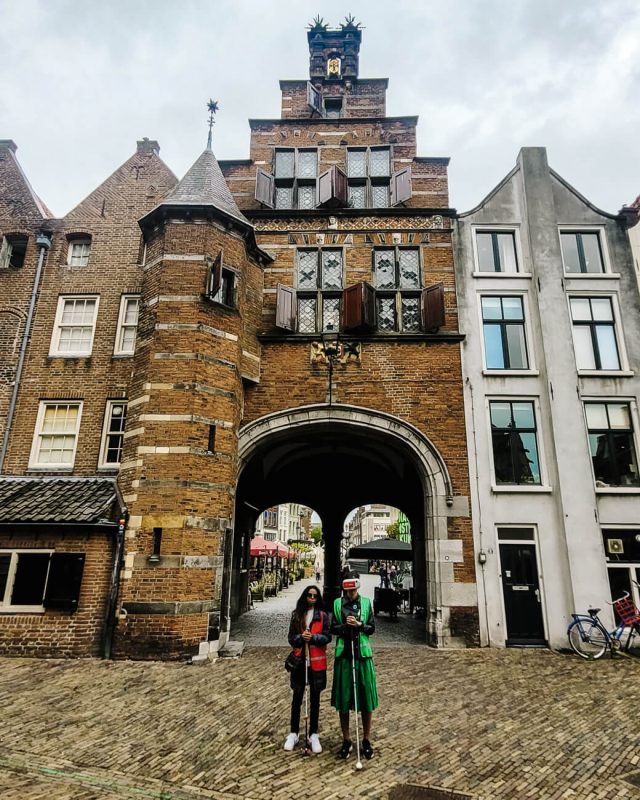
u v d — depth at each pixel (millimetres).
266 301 13289
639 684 7891
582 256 13602
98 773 4617
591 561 11133
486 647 10812
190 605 9422
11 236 14312
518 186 14008
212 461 10406
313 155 14938
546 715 6289
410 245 13578
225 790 4332
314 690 5156
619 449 12188
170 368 10602
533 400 12438
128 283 13711
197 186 12289
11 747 5133
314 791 4316
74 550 9719
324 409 12289
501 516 11578
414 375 12500
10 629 9344
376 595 16031
